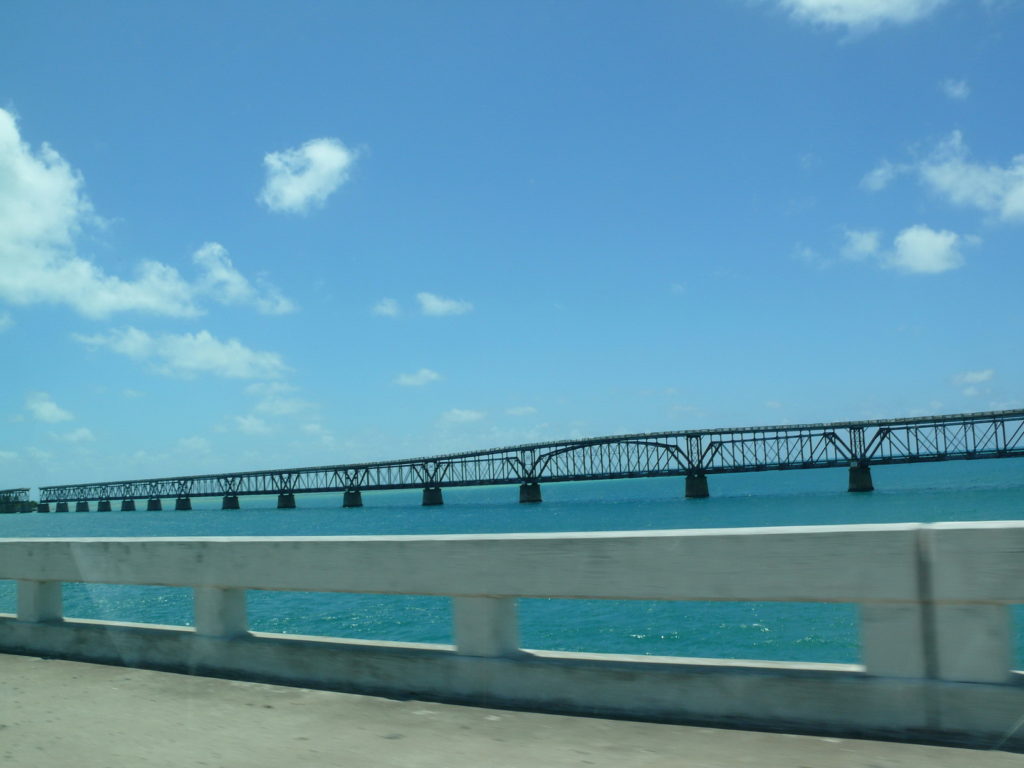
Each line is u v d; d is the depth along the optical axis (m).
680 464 132.88
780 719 5.09
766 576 5.12
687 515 95.31
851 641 17.62
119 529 114.06
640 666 5.55
